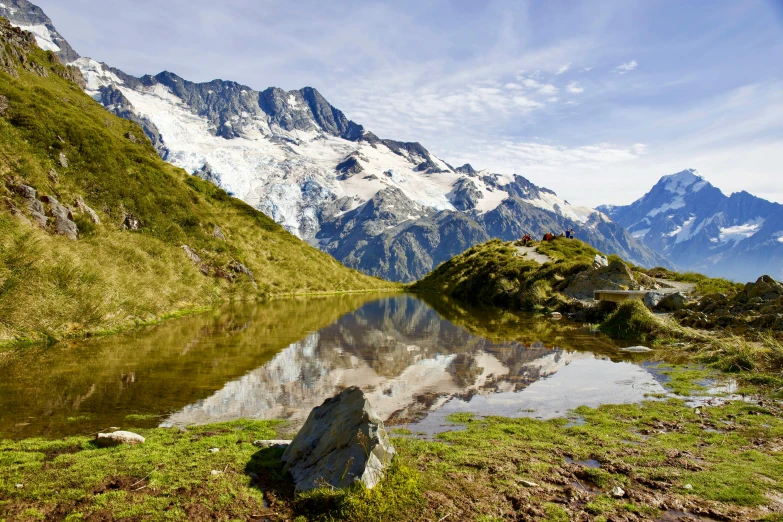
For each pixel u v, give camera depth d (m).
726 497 5.35
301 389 10.23
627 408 8.88
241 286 33.88
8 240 15.20
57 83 55.28
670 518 4.91
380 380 11.20
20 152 24.23
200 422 7.86
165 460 6.00
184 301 24.88
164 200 33.50
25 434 6.99
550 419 8.27
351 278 54.62
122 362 12.20
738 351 12.57
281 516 4.83
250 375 11.34
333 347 15.78
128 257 23.14
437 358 14.04
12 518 4.45
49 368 11.21
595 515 4.94
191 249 31.84
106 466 5.74
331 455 5.68
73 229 22.23
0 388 9.48
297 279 43.66
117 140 37.00
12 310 13.71
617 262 27.98
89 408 8.41
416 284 63.38
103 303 16.83
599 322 21.80
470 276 45.75
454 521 4.79
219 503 4.96
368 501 4.97
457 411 8.79
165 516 4.66
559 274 32.56
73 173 27.86
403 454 6.34
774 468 6.10
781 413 8.43
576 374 11.83
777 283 18.22
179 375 11.09
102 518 4.57
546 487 5.55
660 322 17.34
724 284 26.50
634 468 6.12
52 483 5.23
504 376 11.69
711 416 8.35
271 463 6.05
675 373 11.77
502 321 23.94
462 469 5.99
